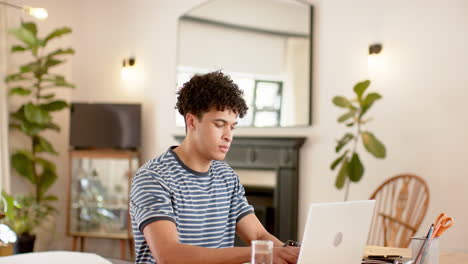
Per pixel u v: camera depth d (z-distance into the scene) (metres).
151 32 6.03
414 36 4.62
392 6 4.73
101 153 5.77
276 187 5.21
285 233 5.17
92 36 6.27
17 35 5.26
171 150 2.06
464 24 4.41
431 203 4.50
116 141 5.84
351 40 4.92
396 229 4.15
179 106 2.05
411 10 4.64
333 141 4.99
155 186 1.91
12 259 1.94
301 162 5.16
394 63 4.70
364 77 4.85
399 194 4.29
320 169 5.05
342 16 4.98
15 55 5.79
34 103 5.96
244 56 5.42
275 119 5.26
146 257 1.95
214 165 2.17
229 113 1.96
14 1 5.77
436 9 4.53
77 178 5.86
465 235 4.36
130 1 6.14
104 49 6.22
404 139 4.64
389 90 4.72
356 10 4.91
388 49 4.73
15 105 5.80
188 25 5.77
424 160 4.55
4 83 5.50
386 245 4.34
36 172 6.05
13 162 5.59
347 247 1.77
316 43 5.09
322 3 5.07
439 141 4.49
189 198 2.00
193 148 2.01
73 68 6.28
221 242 2.13
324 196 5.03
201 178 2.04
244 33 5.42
